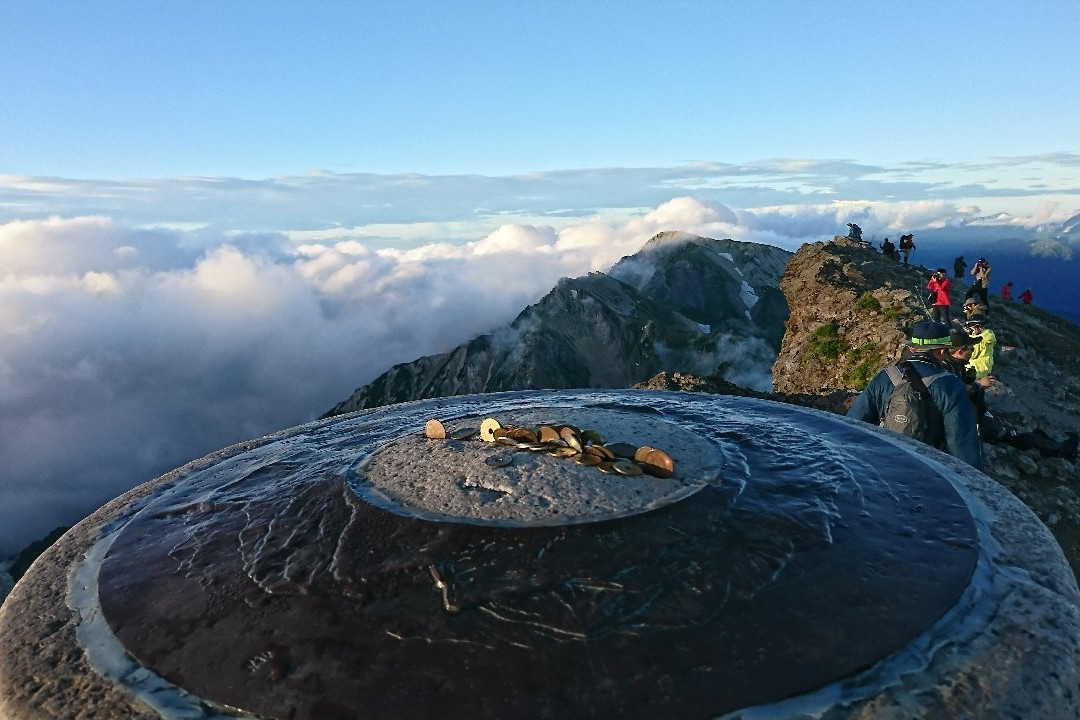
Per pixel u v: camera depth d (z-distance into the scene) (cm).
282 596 220
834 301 1407
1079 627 203
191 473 356
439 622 201
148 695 188
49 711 188
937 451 335
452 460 295
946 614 205
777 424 372
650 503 252
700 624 198
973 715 172
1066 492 681
